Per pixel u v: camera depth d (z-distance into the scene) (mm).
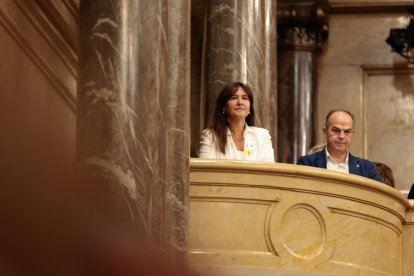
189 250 12773
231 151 14055
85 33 11125
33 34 15266
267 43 20156
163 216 11273
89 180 5152
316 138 27062
